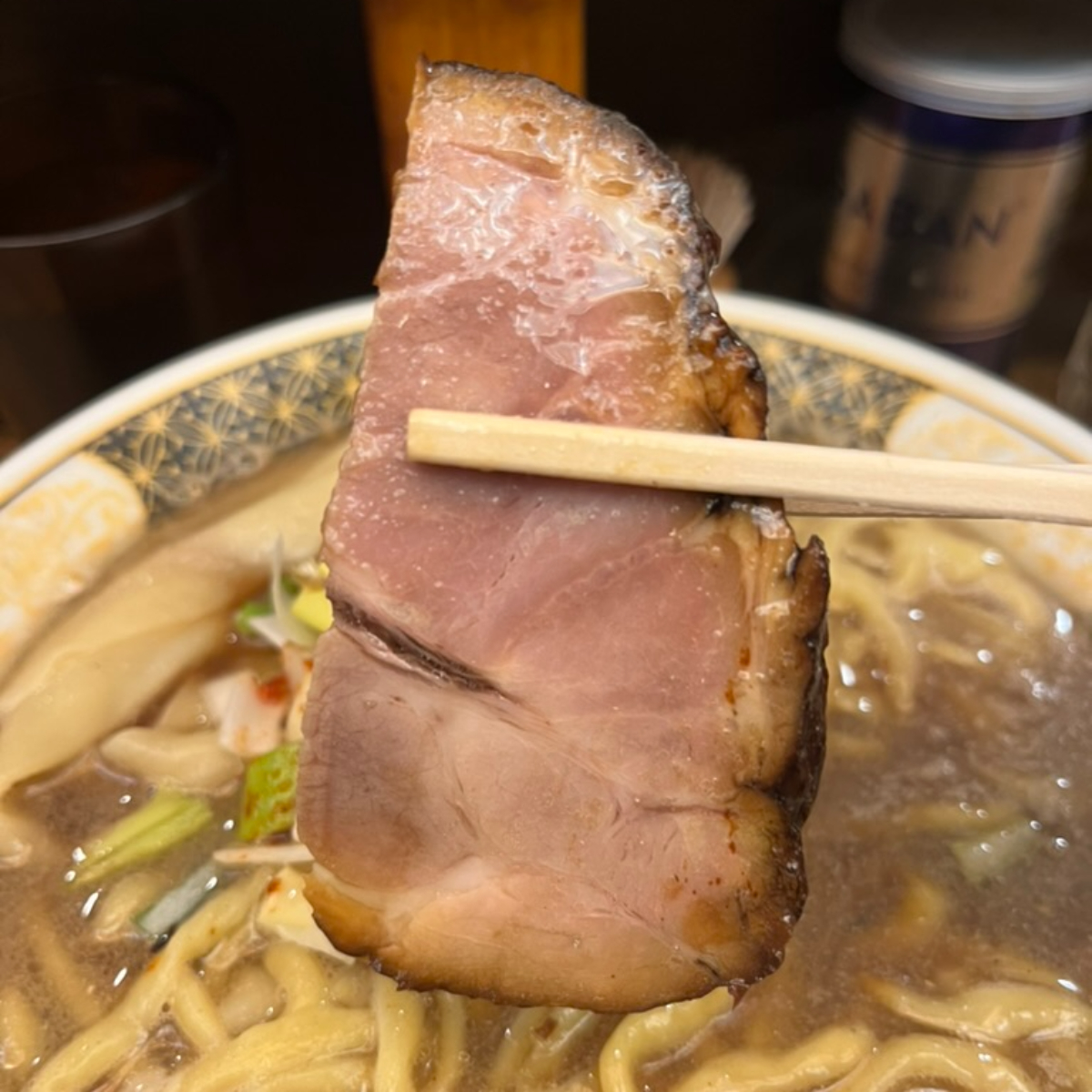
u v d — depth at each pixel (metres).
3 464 0.20
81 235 0.21
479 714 0.14
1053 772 0.18
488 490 0.13
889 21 0.22
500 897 0.14
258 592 0.21
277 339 0.22
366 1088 0.16
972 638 0.20
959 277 0.23
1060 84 0.20
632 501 0.13
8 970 0.16
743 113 0.28
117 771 0.18
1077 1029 0.16
